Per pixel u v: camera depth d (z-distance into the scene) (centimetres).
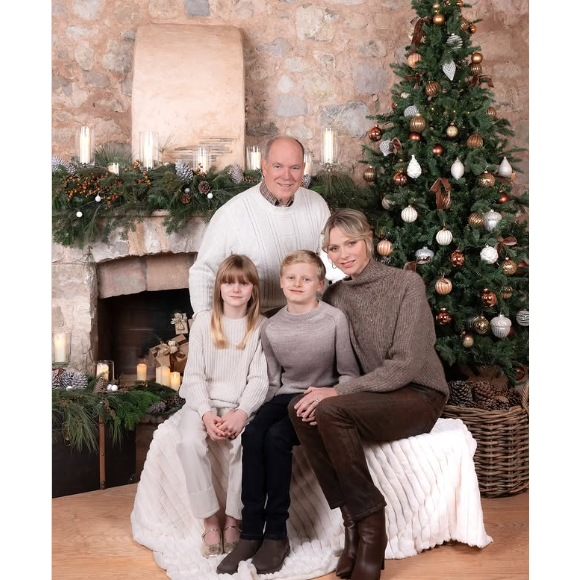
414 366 217
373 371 219
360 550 202
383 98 420
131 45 396
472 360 322
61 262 344
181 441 226
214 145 370
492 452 278
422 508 226
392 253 326
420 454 226
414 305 221
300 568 212
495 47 416
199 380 239
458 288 326
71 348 347
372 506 202
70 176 327
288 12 409
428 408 225
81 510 268
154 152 348
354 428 207
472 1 412
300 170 256
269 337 236
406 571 214
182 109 369
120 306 414
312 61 412
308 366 234
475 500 229
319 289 235
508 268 309
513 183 417
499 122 338
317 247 271
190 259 374
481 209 316
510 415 279
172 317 417
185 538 236
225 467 236
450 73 321
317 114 415
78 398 294
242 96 374
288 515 216
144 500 242
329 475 212
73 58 390
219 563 217
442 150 323
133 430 302
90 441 289
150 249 352
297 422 211
